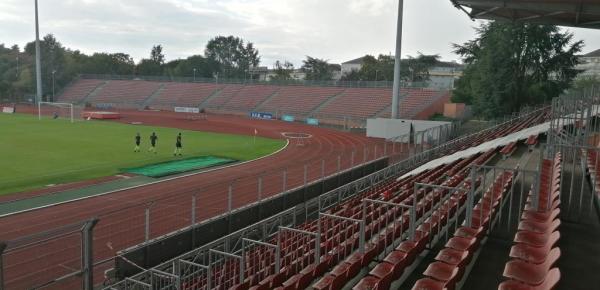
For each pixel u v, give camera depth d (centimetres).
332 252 1018
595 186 948
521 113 3906
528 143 1820
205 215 1761
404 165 2425
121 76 9350
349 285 818
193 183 2325
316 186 2006
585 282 663
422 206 1185
